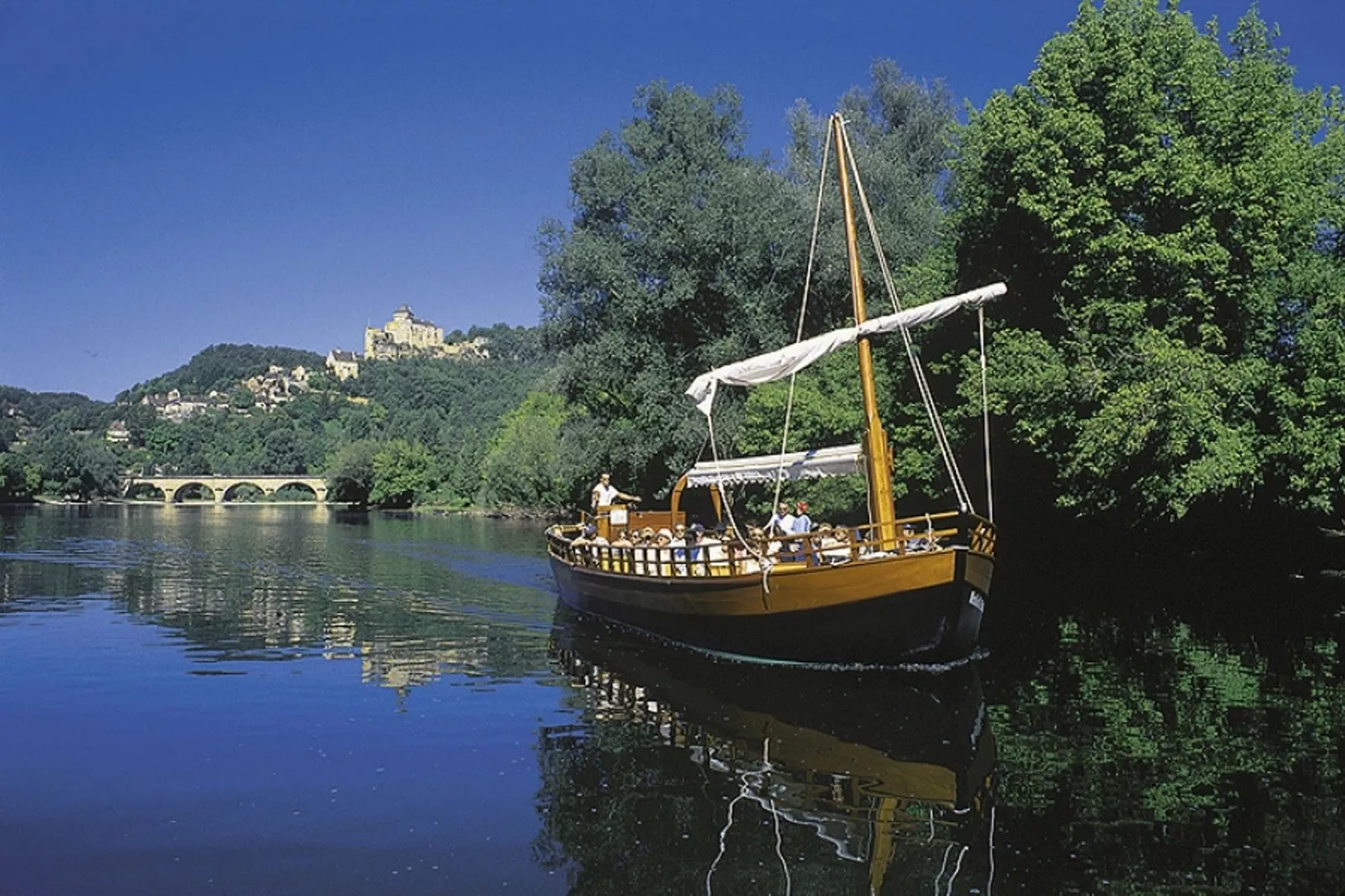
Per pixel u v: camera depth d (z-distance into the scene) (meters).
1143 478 27.11
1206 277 27.67
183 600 27.19
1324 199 28.70
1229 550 34.28
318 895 8.48
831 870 8.81
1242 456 25.86
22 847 9.52
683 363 42.97
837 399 36.25
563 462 46.62
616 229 44.34
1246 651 18.36
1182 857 8.95
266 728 13.63
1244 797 10.45
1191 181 26.11
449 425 165.25
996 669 17.09
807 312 42.12
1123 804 10.28
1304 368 27.33
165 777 11.54
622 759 12.09
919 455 33.53
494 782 11.26
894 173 42.66
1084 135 27.56
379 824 10.04
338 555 41.41
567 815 10.21
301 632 21.62
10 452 123.56
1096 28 29.19
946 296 33.75
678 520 25.45
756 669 17.56
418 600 27.09
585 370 42.97
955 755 12.04
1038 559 35.91
